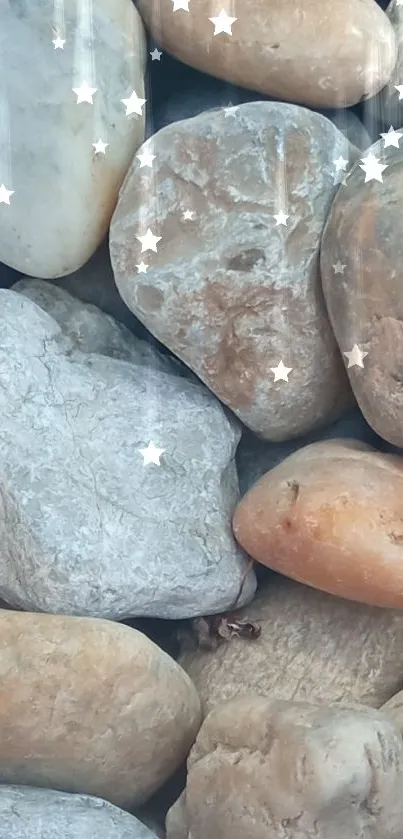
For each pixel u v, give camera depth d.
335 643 0.26
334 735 0.21
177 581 0.26
